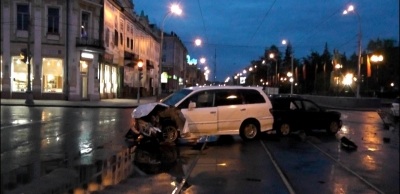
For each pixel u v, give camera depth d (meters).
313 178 9.80
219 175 9.89
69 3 42.06
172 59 94.44
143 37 69.56
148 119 15.09
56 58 42.06
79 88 43.38
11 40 41.09
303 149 14.52
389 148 15.16
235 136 18.02
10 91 41.28
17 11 41.12
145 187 8.53
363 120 28.98
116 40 52.91
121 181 9.06
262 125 16.72
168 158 12.21
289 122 18.30
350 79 57.72
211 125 15.86
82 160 11.55
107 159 11.80
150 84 76.19
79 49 42.78
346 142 15.59
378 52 32.12
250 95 16.70
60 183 8.74
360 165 11.62
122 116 27.08
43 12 41.44
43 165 10.69
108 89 50.59
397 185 9.24
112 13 50.44
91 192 8.03
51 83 42.16
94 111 31.47
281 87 89.12
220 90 16.27
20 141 14.78
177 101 15.80
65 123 21.62
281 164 11.52
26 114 26.30
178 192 8.16
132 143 15.11
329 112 19.36
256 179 9.53
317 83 80.75
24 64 41.53
